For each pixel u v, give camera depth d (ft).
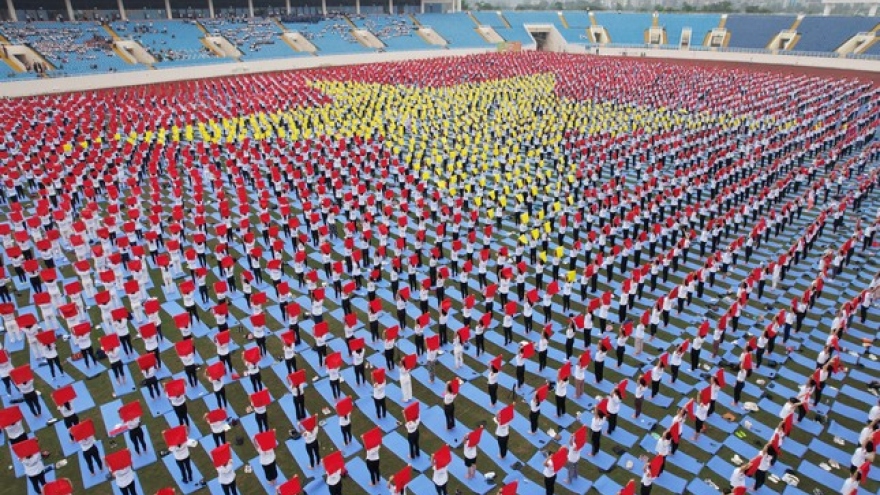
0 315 64.69
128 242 80.02
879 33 240.73
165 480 46.24
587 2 511.81
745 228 94.68
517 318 70.44
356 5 307.99
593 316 69.15
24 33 211.82
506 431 47.16
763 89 187.11
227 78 220.64
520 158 128.47
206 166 112.47
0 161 114.01
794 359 62.08
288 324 67.97
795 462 48.32
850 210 101.76
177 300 73.36
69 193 95.45
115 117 150.71
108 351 54.95
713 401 51.78
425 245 89.10
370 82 207.62
